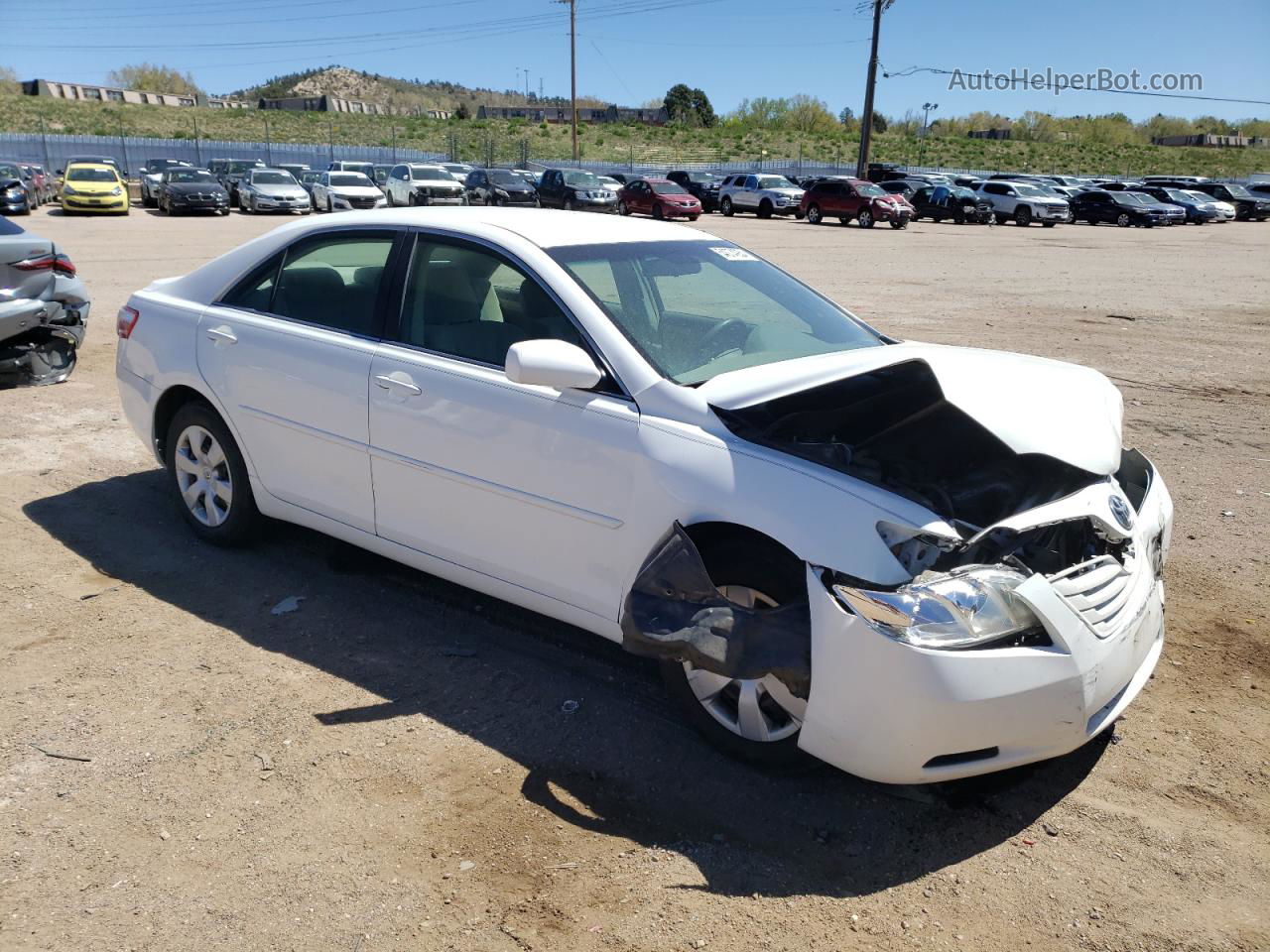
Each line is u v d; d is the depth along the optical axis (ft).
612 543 11.15
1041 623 9.29
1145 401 28.68
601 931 8.45
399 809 9.96
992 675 9.00
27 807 9.79
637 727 11.53
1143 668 10.58
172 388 15.85
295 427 14.12
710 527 10.57
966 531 9.96
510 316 12.37
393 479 13.12
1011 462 11.54
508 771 10.64
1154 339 39.50
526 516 11.85
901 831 9.89
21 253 24.70
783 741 10.27
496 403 11.94
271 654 12.91
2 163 101.55
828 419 11.67
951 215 133.90
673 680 11.07
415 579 15.26
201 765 10.56
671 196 121.70
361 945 8.24
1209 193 154.71
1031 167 281.54
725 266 14.26
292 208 109.81
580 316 11.69
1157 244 99.04
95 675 12.25
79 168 106.11
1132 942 8.52
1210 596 15.53
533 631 13.78
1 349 25.41
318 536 16.75
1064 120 328.49
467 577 12.80
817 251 80.48
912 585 9.19
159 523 17.11
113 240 71.77
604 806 10.12
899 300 49.60
